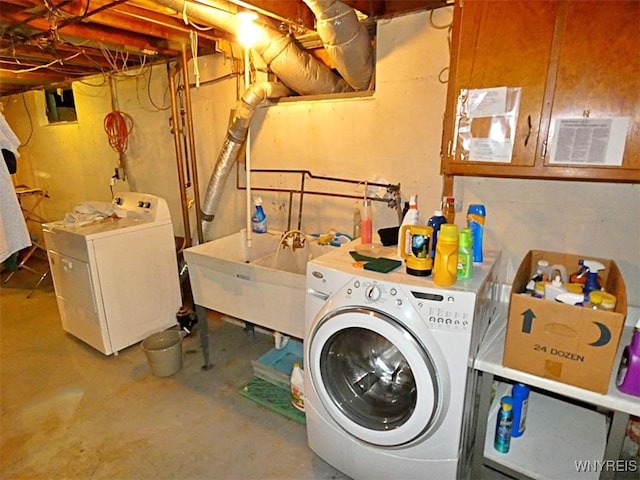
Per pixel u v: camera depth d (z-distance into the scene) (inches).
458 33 63.7
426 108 82.5
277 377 92.6
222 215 124.5
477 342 59.1
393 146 88.7
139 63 129.6
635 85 52.7
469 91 64.2
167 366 98.1
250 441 78.0
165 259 118.6
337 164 98.0
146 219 115.9
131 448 76.3
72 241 103.3
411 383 59.3
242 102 97.6
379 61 85.8
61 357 108.4
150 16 82.5
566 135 58.1
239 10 74.9
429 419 55.2
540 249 77.0
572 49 55.5
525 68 59.2
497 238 80.7
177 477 69.8
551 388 53.7
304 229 108.0
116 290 107.4
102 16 85.8
